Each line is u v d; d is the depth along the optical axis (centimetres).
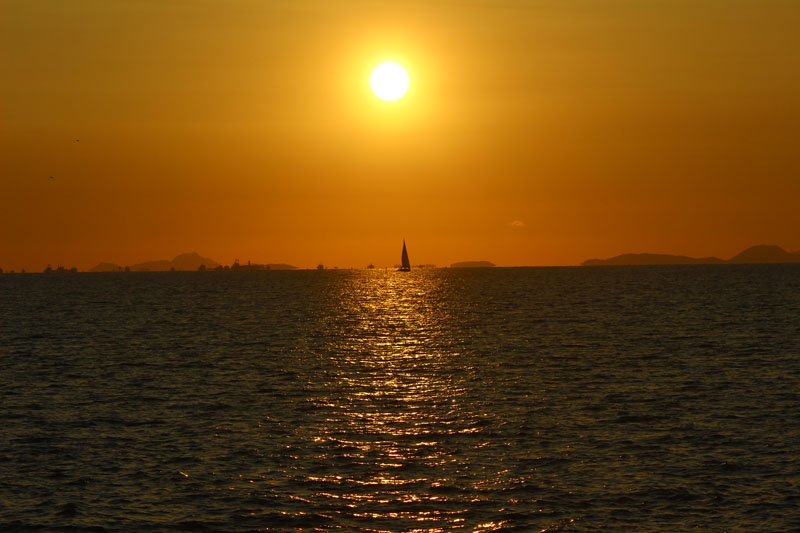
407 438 9188
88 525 6594
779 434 9012
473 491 7325
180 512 6869
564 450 8581
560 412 10375
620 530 6438
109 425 9788
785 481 7438
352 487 7456
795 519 6581
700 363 14212
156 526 6588
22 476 7775
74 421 9981
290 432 9469
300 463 8200
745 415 9975
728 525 6500
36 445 8850
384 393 11894
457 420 10038
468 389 12125
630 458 8238
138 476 7775
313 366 14675
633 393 11500
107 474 7831
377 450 8669
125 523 6638
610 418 9981
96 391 12000
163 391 12025
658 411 10294
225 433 9412
